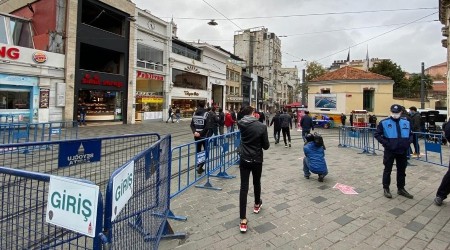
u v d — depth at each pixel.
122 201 2.17
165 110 29.80
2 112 16.44
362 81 26.72
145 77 26.95
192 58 34.78
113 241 2.01
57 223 1.91
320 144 6.61
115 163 4.94
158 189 3.51
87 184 1.79
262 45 71.25
